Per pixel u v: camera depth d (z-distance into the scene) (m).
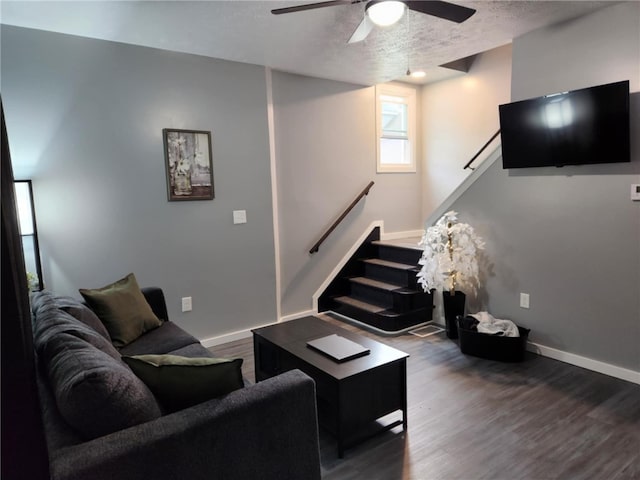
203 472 1.29
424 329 3.90
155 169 3.27
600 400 2.52
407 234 5.29
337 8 2.52
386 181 4.98
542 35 3.03
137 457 1.15
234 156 3.66
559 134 2.89
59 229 2.91
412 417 2.39
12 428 0.94
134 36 2.92
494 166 3.42
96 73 2.97
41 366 1.53
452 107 5.02
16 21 2.61
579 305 2.97
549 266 3.13
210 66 3.46
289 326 2.77
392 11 2.14
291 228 4.16
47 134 2.82
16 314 0.92
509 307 3.43
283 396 1.46
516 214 3.30
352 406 2.07
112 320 2.48
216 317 3.68
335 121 4.41
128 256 3.20
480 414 2.40
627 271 2.71
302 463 1.54
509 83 4.42
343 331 2.65
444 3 2.14
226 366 1.44
